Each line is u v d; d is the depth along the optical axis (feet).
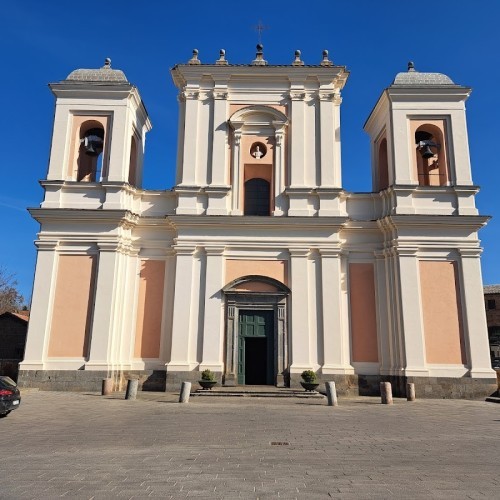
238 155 77.36
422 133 80.94
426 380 67.26
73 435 34.53
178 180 77.46
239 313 72.49
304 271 72.79
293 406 54.39
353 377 70.59
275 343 70.64
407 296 70.18
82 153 80.48
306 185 76.07
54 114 77.82
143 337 72.90
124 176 75.97
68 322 70.44
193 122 78.28
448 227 72.49
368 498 20.18
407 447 31.48
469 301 70.08
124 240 74.28
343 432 37.14
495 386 66.90
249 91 80.02
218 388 66.64
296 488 21.50
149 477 23.15
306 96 79.61
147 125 90.22
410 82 79.82
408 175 74.90
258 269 73.46
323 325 70.74
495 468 25.77
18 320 113.19
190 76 79.92
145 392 68.28
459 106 77.46
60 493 20.48
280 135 78.02
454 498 20.30
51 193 74.43
